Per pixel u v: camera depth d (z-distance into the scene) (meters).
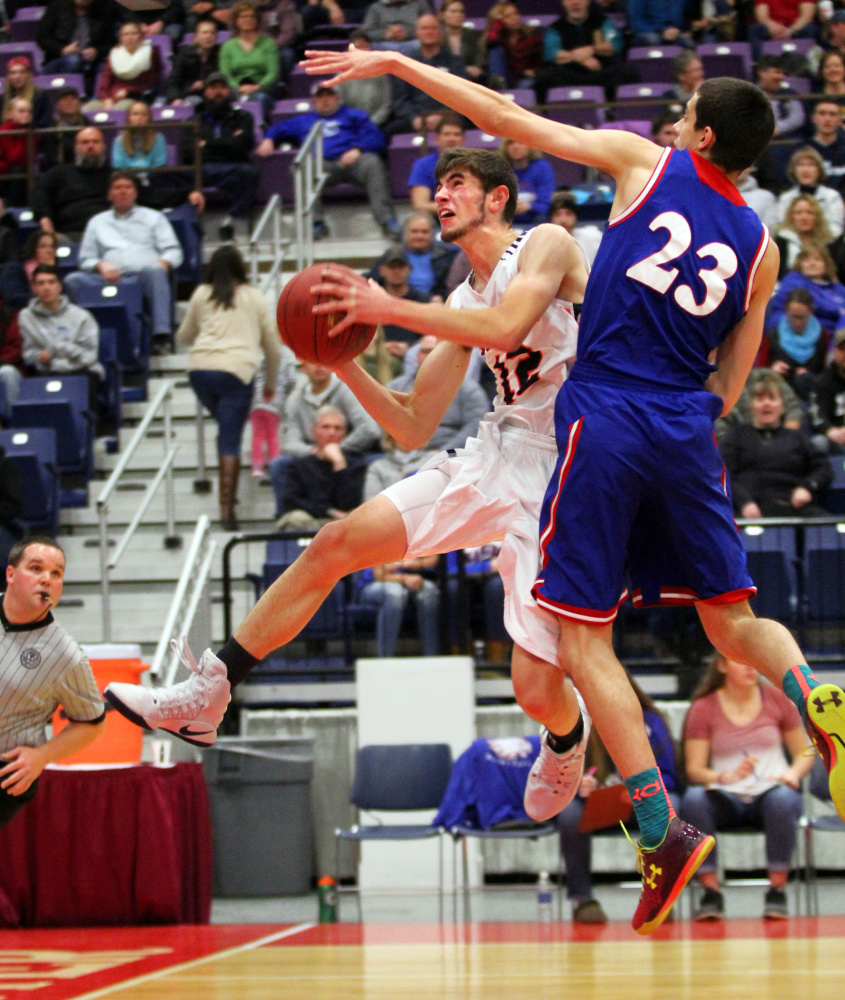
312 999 4.13
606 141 4.08
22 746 6.23
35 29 20.36
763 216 13.23
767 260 4.04
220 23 19.06
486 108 4.15
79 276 13.59
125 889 8.24
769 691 8.37
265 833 9.53
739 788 8.11
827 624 9.82
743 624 3.96
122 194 13.92
